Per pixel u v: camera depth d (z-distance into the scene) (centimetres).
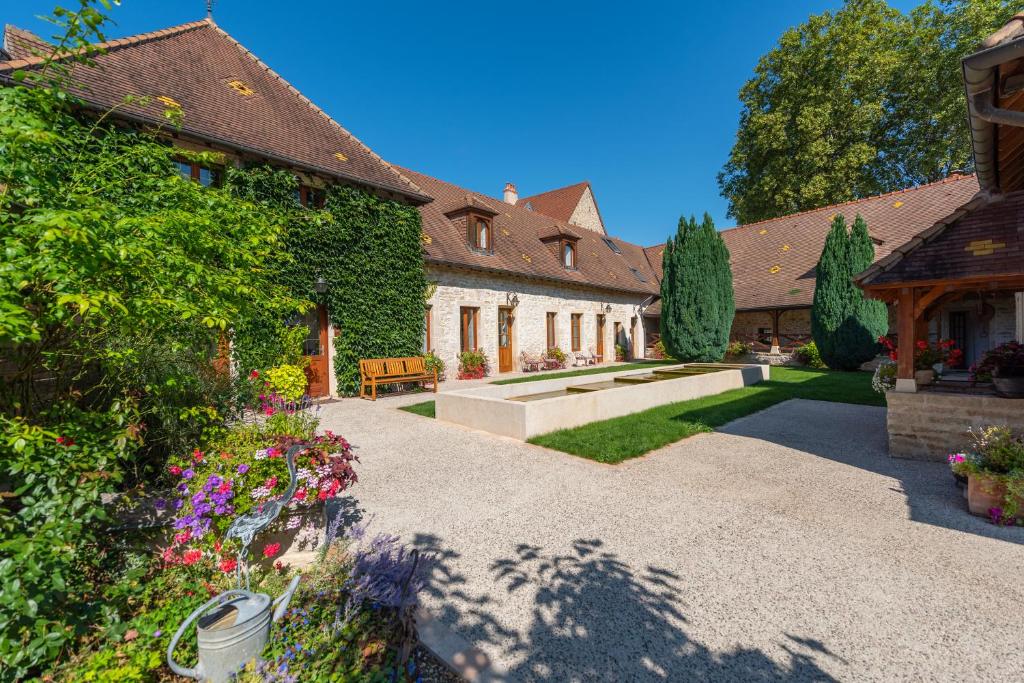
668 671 207
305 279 942
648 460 534
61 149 281
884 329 1359
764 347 1756
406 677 192
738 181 2534
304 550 296
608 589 273
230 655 180
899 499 405
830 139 2058
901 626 235
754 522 363
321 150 1012
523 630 236
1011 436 420
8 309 172
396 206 1116
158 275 255
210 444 334
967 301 1127
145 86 801
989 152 415
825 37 2072
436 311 1291
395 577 248
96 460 235
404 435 654
